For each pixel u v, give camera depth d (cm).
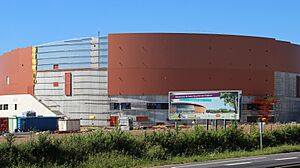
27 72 10381
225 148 3206
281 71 10469
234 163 2330
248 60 9906
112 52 9488
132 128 8006
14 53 10900
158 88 9356
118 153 2575
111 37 9500
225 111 4322
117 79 9444
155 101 9350
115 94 9438
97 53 9588
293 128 3878
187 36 9481
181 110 4638
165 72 9388
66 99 9781
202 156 2855
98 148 2561
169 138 2914
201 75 9506
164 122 9294
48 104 9944
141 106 9350
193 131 3162
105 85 9531
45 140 2309
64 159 2327
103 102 9506
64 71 9844
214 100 4406
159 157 2686
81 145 2484
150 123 9312
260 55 10062
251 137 3472
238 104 4244
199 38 9531
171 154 2847
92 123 9519
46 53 10075
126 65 9425
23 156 2192
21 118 7381
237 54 9800
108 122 9431
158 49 9388
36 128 7500
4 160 2114
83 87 9644
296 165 2147
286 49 10619
